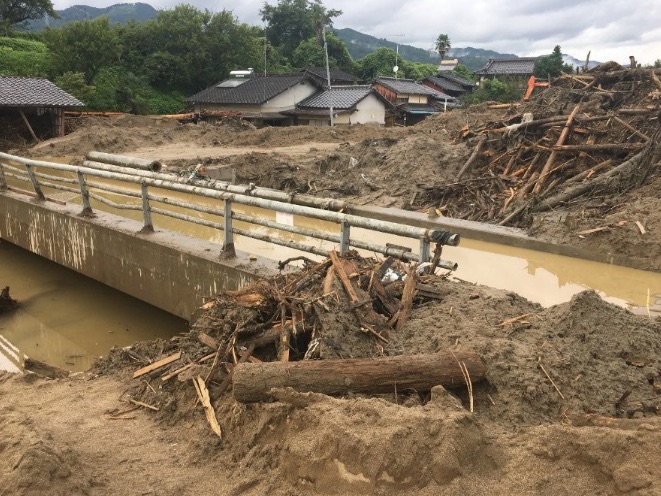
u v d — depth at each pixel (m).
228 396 3.88
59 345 7.55
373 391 3.45
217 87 38.47
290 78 36.59
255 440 3.37
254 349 4.19
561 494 2.61
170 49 42.12
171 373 4.30
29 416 3.96
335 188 14.91
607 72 17.98
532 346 3.84
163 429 3.84
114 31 37.94
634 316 4.43
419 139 16.86
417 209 13.09
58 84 32.09
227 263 6.76
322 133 25.59
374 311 4.36
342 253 5.34
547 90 18.62
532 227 10.59
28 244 10.77
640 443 2.69
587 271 9.15
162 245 7.58
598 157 13.27
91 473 3.21
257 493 3.02
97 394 4.41
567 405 3.40
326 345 3.83
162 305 7.81
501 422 3.28
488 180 13.84
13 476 2.94
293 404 3.23
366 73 54.03
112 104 35.22
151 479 3.22
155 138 24.61
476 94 41.28
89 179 16.98
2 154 11.20
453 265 5.23
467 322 4.18
